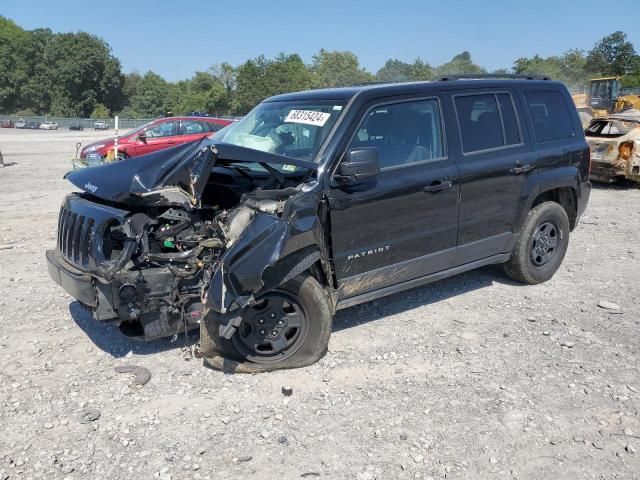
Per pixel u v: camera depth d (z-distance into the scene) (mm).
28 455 3264
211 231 4082
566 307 5410
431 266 4996
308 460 3230
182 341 4660
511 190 5438
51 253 4582
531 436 3428
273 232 3834
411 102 4832
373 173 4199
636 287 5965
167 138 16375
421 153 4824
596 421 3568
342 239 4355
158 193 3904
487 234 5367
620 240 7992
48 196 12078
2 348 4578
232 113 90438
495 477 3086
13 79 111938
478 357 4414
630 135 12141
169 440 3412
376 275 4613
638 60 73500
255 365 4172
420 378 4109
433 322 5074
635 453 3268
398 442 3381
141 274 3867
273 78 76375
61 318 5172
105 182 4098
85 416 3627
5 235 8367
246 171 4727
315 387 3992
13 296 5734
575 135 6113
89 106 116812
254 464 3201
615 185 13273
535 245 5863
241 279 3736
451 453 3281
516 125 5547
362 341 4691
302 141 4574
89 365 4305
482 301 5566
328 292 4359
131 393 3912
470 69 75750
